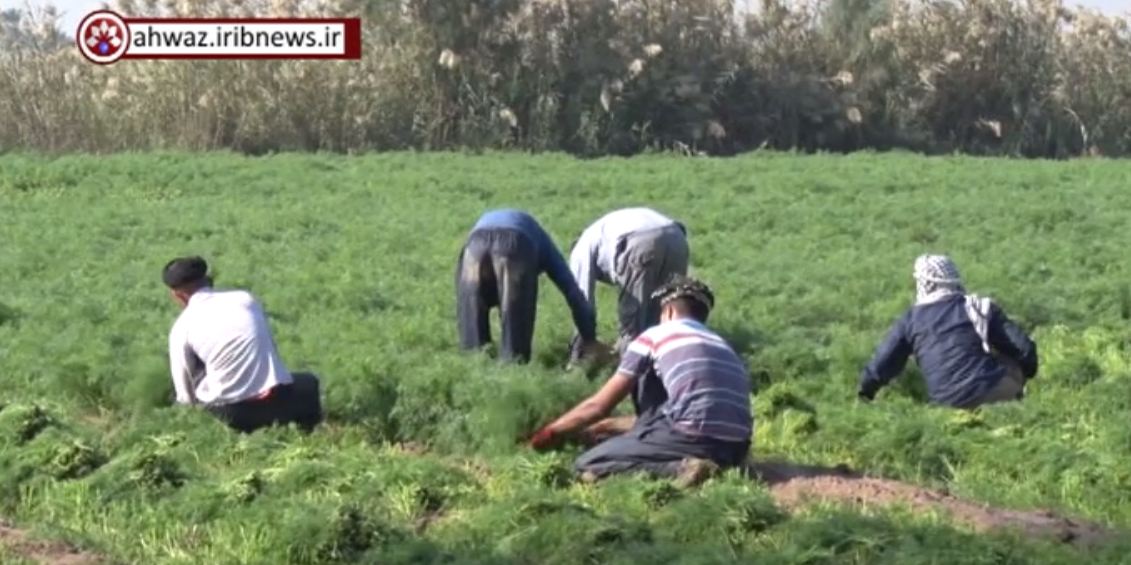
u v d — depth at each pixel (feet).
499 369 92.63
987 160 259.19
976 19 306.55
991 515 74.33
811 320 120.57
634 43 287.28
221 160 233.55
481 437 87.81
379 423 91.71
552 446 82.64
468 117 278.46
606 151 282.56
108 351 101.09
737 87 297.94
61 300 122.83
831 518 69.05
